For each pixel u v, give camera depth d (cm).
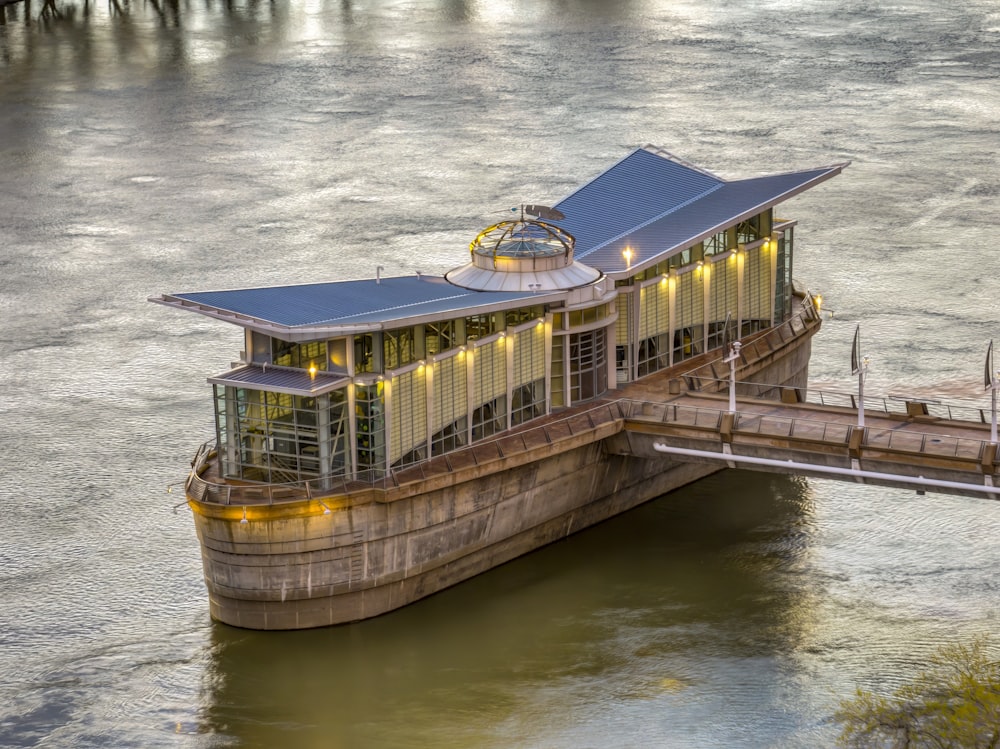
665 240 13512
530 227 12744
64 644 11288
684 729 9975
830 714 10088
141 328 18750
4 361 17625
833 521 12975
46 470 14538
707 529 12812
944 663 10650
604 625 11281
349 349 10788
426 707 10306
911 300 19050
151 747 9962
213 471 11319
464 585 11769
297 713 10294
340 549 10856
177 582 12219
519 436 11944
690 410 12188
